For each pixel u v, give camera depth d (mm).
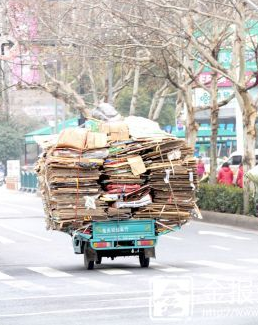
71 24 63344
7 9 66812
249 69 71562
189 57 55781
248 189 56031
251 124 56062
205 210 60531
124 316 21641
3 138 145500
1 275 32375
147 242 34250
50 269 34406
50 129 114625
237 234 49844
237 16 52344
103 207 33656
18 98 153875
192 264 34812
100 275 31906
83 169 33375
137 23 52594
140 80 86500
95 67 78188
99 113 38531
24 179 113812
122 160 33625
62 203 33500
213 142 63688
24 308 23578
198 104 88250
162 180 34031
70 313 22438
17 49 67938
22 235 50406
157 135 34000
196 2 54812
